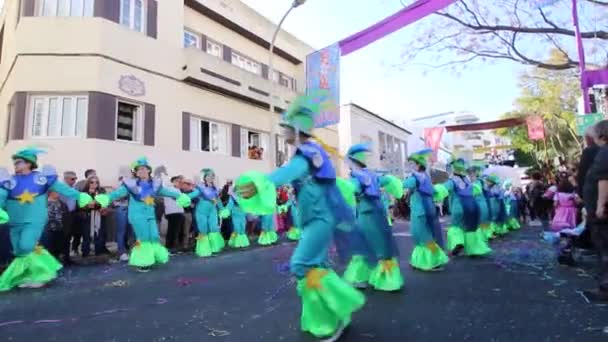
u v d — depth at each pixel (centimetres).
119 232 856
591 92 1117
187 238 1048
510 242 956
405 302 448
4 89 1330
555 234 837
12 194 571
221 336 355
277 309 436
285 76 2041
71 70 1127
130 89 1224
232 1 1672
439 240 634
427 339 334
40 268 574
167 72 1344
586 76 988
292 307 441
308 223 339
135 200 712
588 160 508
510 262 684
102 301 488
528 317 385
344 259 367
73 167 1091
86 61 1136
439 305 433
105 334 367
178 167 1351
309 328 340
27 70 1116
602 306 413
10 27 1311
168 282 597
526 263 671
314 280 333
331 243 348
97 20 1155
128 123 1239
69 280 618
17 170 588
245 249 1005
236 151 1593
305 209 339
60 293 532
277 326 376
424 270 620
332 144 2275
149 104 1279
